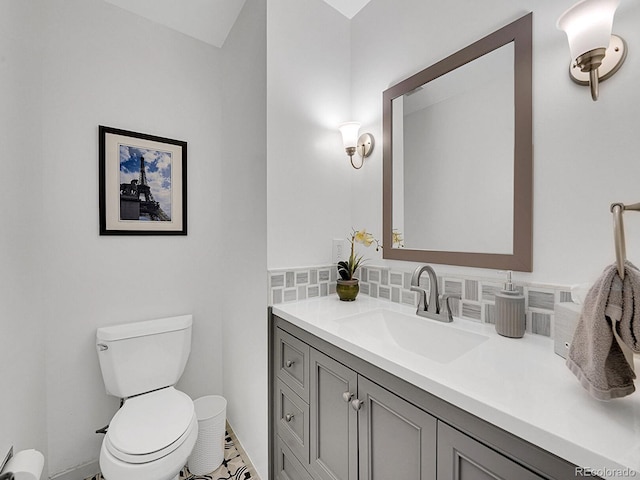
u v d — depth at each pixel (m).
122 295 1.59
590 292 0.56
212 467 1.51
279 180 1.41
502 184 1.02
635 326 0.51
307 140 1.52
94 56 1.50
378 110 1.52
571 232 0.86
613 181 0.78
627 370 0.52
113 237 1.56
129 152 1.60
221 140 1.94
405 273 1.37
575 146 0.85
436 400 0.65
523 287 0.96
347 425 0.93
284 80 1.43
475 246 1.10
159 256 1.71
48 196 1.38
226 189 1.85
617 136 0.77
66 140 1.42
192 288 1.83
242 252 1.64
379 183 1.52
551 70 0.90
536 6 0.93
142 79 1.65
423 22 1.29
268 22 1.37
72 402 1.44
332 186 1.62
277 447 1.35
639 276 0.51
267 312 1.38
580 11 0.71
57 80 1.40
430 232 1.26
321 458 1.06
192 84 1.83
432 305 1.15
